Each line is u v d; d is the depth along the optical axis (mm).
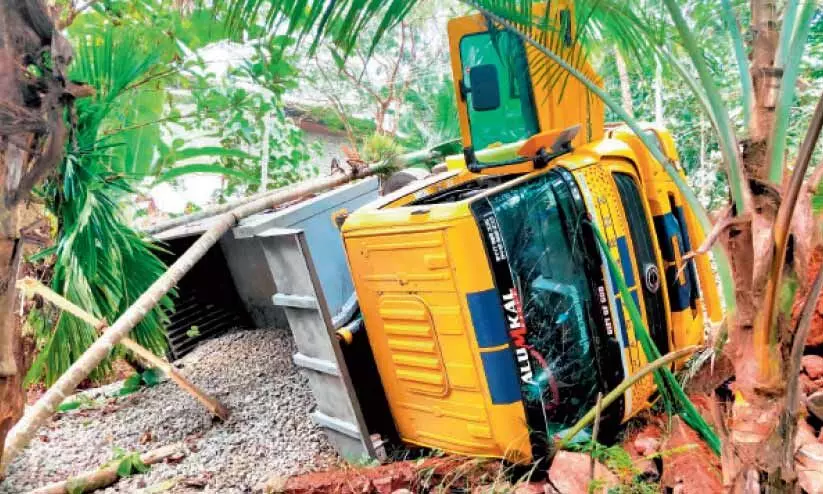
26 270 4293
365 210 3102
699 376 3230
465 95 3238
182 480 3182
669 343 3303
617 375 2965
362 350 3488
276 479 3096
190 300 5188
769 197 1645
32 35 1091
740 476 1764
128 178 4398
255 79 5812
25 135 1112
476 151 3355
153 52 4543
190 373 4586
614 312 2912
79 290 3799
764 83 1649
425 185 3459
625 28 2248
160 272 4207
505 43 3035
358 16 1662
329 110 9312
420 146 9180
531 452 2756
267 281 5023
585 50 2990
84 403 4484
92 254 3846
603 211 2953
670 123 7008
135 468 3354
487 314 2641
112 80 4156
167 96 6289
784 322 1668
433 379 2953
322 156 9477
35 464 3525
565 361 2855
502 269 2654
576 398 2896
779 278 1615
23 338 4359
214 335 5230
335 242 4816
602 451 2568
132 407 4277
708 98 1732
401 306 2943
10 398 1266
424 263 2754
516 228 2746
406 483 2951
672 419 2939
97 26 5266
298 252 3053
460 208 2631
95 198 3914
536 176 2895
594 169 3018
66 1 4523
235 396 4145
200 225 5098
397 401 3254
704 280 3764
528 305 2758
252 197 5691
